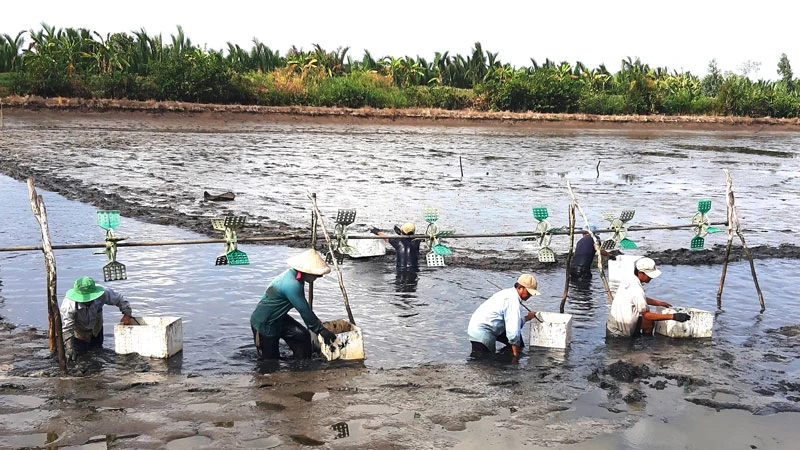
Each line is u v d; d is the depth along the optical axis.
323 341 8.64
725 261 11.74
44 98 48.69
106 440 6.51
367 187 23.83
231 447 6.43
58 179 21.73
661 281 12.99
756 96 73.75
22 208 17.33
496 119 61.59
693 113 72.69
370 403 7.48
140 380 7.89
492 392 7.88
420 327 10.10
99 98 51.69
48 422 6.79
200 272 12.50
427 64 73.31
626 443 6.81
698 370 8.69
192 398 7.45
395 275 12.84
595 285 12.60
